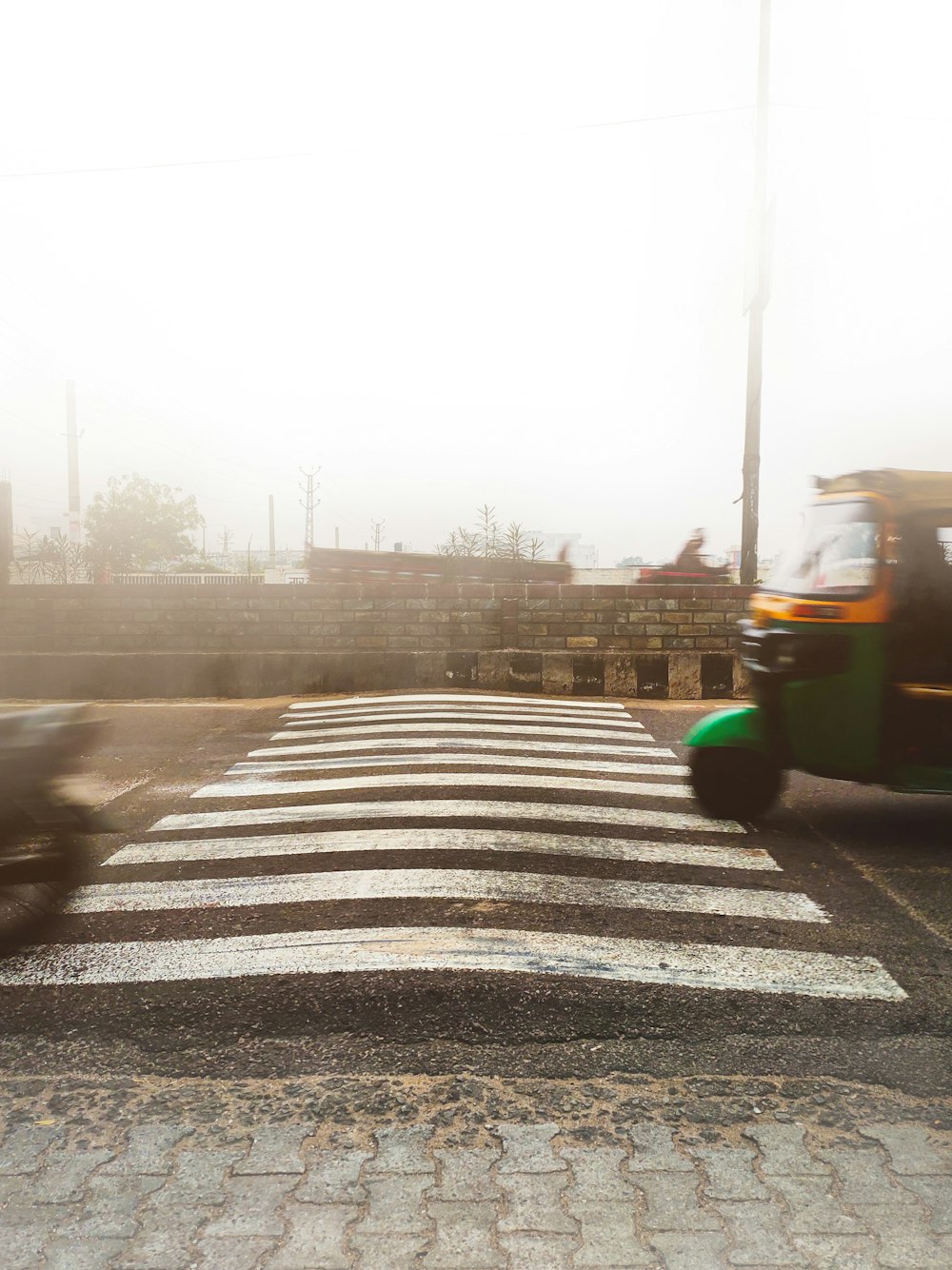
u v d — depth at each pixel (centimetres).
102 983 355
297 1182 235
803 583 555
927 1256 210
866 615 523
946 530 519
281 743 878
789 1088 283
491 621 1289
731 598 1293
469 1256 209
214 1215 223
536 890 460
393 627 1286
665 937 404
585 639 1295
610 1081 286
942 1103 275
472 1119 265
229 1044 308
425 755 799
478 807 621
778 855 528
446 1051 303
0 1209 225
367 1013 329
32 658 1194
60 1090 281
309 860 510
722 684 1235
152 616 1269
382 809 616
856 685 526
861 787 702
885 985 356
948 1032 320
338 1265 206
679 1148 251
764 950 390
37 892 384
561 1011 331
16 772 365
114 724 991
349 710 1071
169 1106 272
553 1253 210
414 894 453
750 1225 220
